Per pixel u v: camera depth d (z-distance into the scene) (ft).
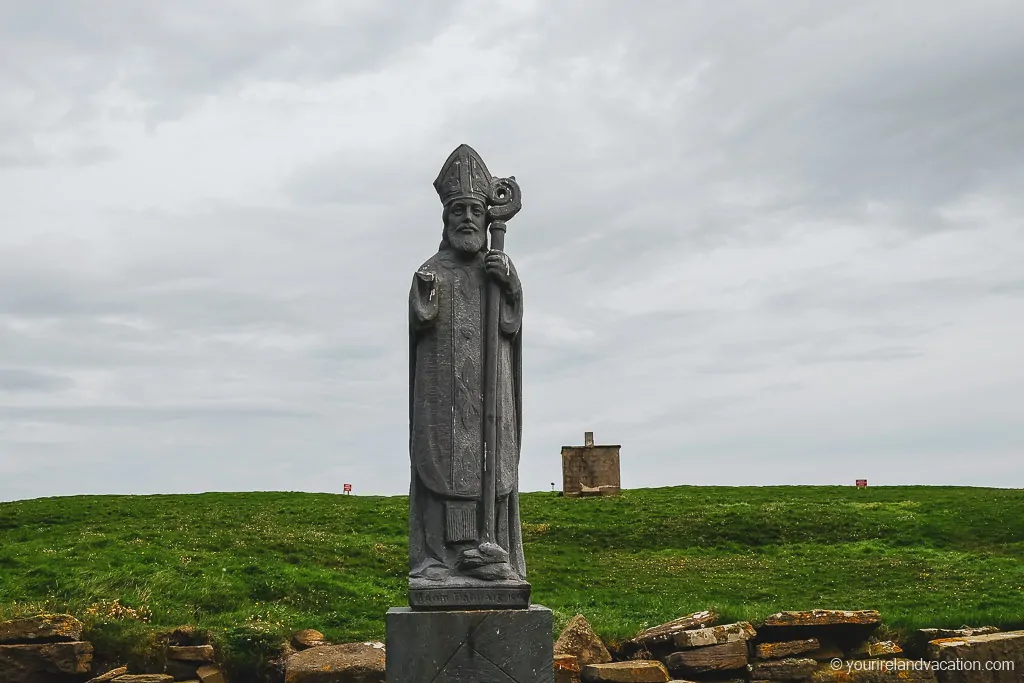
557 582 85.51
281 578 74.18
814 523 118.83
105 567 74.08
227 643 56.29
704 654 54.19
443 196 33.65
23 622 54.60
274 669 55.47
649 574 89.92
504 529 31.76
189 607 63.82
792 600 75.10
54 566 74.28
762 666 54.29
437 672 28.73
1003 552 100.78
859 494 156.04
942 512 124.26
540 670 29.01
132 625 57.36
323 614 66.39
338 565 89.40
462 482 30.91
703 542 111.24
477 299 32.60
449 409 31.40
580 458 161.07
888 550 103.04
